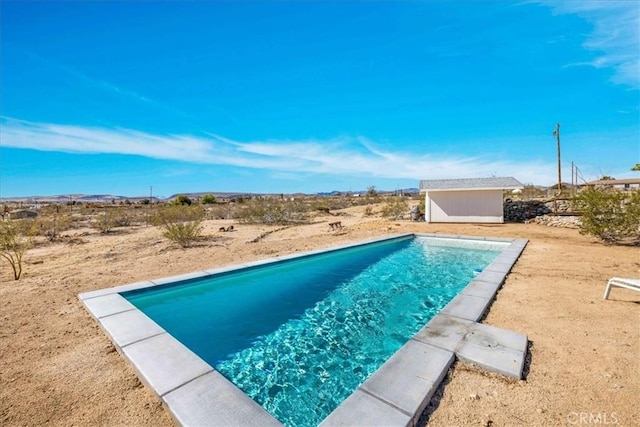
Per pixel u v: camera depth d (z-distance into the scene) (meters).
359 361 4.42
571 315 4.62
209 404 2.73
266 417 2.57
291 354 4.62
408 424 2.40
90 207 36.41
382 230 16.00
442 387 2.95
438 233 14.44
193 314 6.10
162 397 2.83
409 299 6.91
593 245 10.50
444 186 18.34
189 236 12.52
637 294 5.53
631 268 7.34
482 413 2.58
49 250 11.80
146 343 3.92
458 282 8.12
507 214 18.55
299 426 3.13
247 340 5.06
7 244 9.05
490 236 13.17
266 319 5.87
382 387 2.84
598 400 2.70
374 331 5.37
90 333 4.43
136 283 6.69
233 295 7.16
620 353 3.49
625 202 10.62
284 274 8.80
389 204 24.02
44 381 3.24
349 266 9.73
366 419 2.44
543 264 7.88
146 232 16.58
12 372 3.41
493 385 2.95
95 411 2.76
